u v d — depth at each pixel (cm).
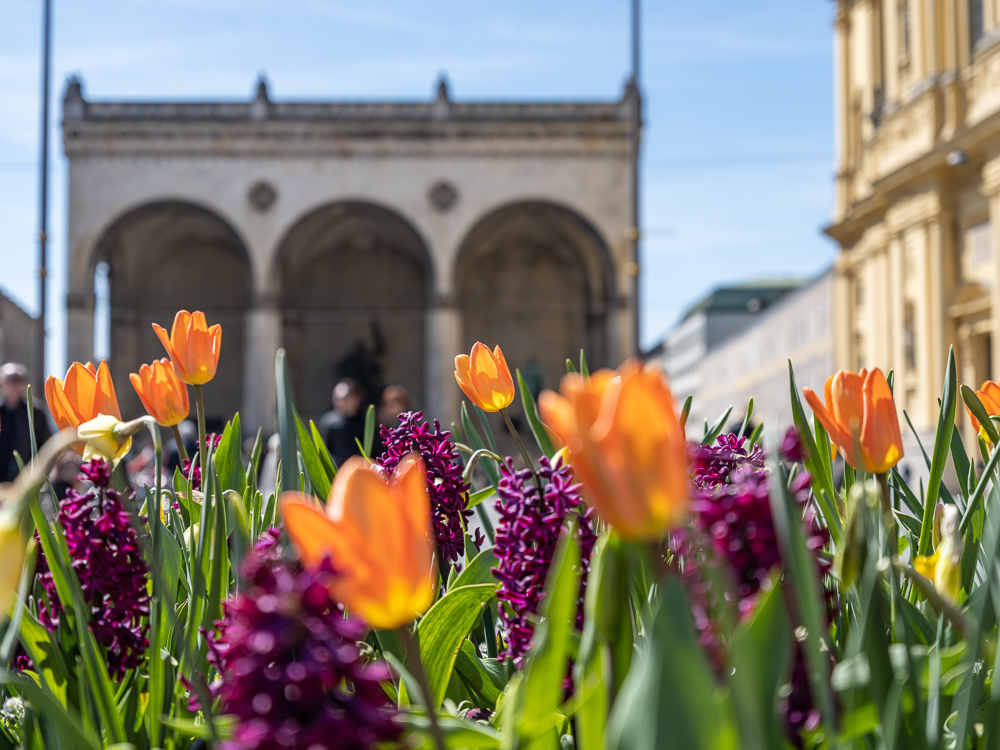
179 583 192
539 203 4644
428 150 4672
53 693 135
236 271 5131
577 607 134
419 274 5216
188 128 4622
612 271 4619
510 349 5141
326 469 192
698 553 116
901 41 2950
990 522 118
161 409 182
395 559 85
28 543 131
